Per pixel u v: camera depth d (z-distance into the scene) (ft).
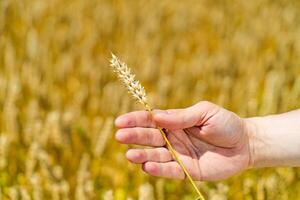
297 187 4.06
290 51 6.68
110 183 4.13
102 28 6.84
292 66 6.16
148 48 6.51
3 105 4.87
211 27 7.34
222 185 3.71
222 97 5.03
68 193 3.83
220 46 6.73
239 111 4.95
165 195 4.08
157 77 5.85
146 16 7.32
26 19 6.73
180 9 7.62
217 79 5.73
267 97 4.82
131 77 2.82
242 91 5.33
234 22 7.57
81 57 6.15
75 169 4.25
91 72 5.66
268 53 6.52
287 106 4.92
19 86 4.99
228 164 3.16
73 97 5.36
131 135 2.96
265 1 8.03
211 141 3.13
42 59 5.81
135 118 2.97
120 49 6.51
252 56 6.44
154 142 3.03
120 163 4.22
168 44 6.86
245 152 3.22
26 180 3.97
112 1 7.63
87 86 5.46
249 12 7.81
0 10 6.68
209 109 3.06
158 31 7.08
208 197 3.79
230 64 6.09
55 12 7.13
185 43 6.79
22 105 5.01
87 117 5.00
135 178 4.10
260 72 5.91
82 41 6.61
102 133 4.30
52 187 3.76
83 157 4.09
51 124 4.33
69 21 7.03
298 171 4.15
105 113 5.02
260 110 4.78
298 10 8.00
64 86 5.58
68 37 6.48
